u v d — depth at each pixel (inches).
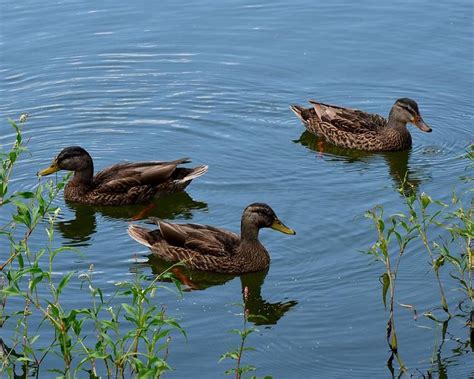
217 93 919.7
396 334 573.9
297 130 876.0
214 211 743.7
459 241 655.8
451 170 807.7
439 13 1044.5
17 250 535.8
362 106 915.4
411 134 886.4
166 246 681.0
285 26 1032.2
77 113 884.0
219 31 1021.8
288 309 609.3
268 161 818.2
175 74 948.6
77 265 663.1
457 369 542.0
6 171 554.9
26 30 1014.4
